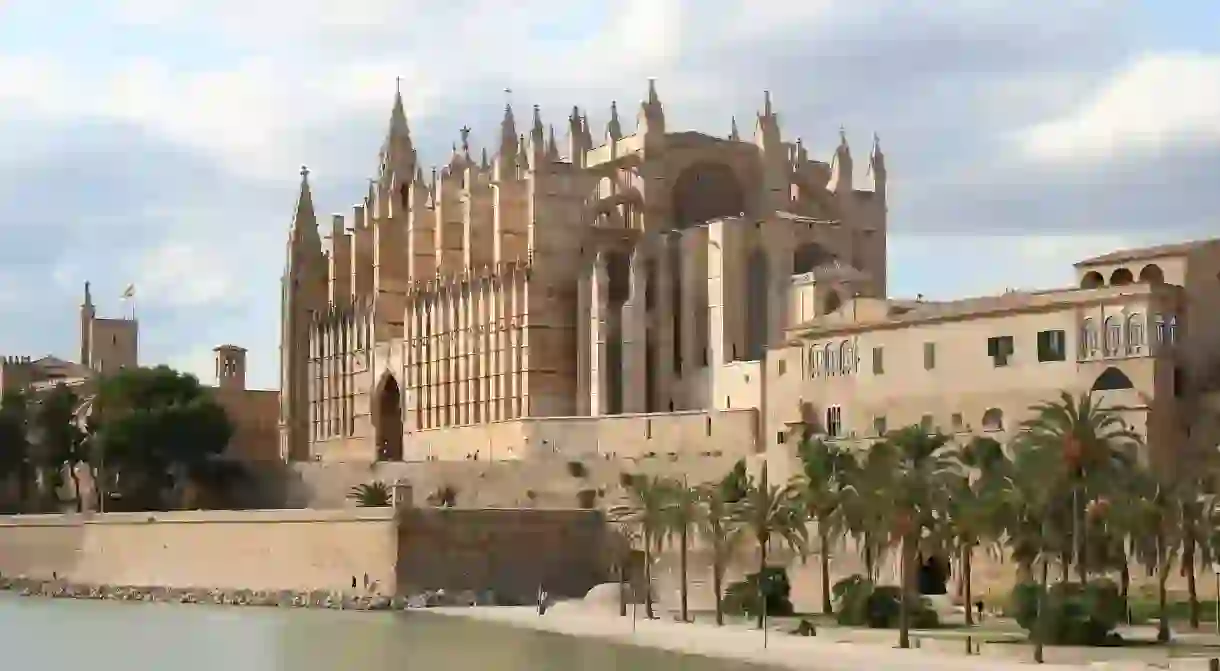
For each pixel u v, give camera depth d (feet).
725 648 348.38
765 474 484.74
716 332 582.76
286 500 643.86
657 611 445.78
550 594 504.02
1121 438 387.14
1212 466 361.10
